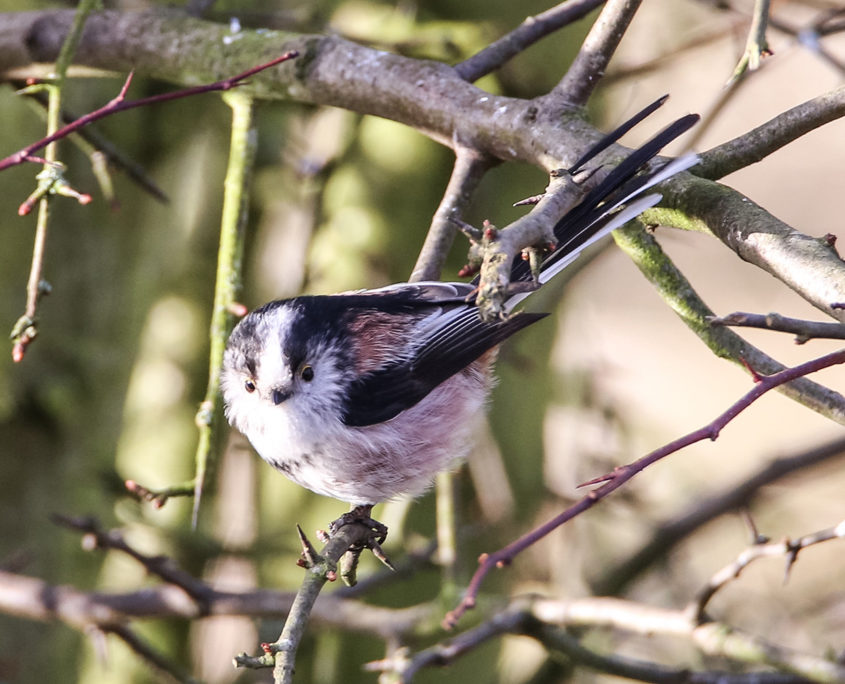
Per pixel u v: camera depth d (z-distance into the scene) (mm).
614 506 11617
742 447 17594
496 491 9961
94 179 10586
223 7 10984
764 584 13258
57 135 5902
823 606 11859
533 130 6789
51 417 10281
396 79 7320
